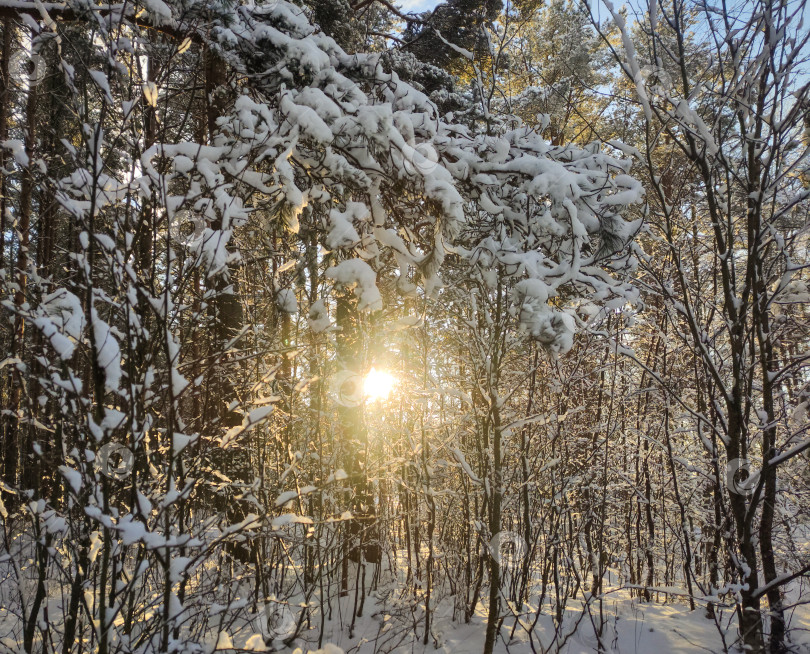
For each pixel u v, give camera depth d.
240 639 3.13
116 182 2.21
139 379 2.06
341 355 4.24
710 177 3.56
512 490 4.94
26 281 2.13
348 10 6.87
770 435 3.67
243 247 4.05
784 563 4.97
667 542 6.92
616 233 3.72
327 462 4.47
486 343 4.25
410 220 3.99
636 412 6.70
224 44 3.19
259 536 2.14
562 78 6.80
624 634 4.88
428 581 4.57
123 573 2.12
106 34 2.05
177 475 2.26
